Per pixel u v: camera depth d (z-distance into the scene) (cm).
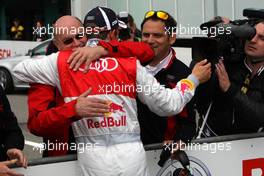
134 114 266
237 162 337
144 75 266
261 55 320
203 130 343
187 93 277
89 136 260
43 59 267
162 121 299
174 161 313
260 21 319
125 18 468
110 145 259
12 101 1170
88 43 283
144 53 277
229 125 335
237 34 304
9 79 1295
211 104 334
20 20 2348
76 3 1744
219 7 1334
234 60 328
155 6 1506
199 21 1384
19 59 1292
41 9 2348
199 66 288
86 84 258
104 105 250
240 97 312
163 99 267
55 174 281
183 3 1421
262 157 346
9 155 265
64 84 259
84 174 264
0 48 1664
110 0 1661
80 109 248
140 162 262
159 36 295
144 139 302
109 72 260
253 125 323
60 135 275
